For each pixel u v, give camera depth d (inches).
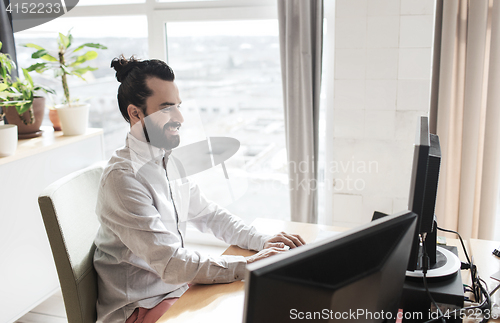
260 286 24.4
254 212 109.3
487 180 82.5
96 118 116.4
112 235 52.6
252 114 105.8
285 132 95.2
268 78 102.7
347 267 28.0
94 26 110.2
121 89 48.5
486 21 77.0
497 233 94.4
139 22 107.9
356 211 94.1
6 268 77.7
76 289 52.1
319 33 86.8
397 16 81.9
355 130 89.7
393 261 31.0
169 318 41.0
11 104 81.7
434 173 39.4
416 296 39.5
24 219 80.5
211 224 59.2
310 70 87.5
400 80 84.7
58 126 96.7
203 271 47.1
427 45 81.8
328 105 95.4
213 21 102.5
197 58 106.0
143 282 53.4
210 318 40.9
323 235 57.2
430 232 41.6
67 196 53.7
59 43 91.4
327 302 27.3
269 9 97.2
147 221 48.1
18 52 112.5
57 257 51.3
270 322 25.5
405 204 90.4
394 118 86.9
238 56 103.3
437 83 82.1
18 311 80.6
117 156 51.2
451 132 83.3
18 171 78.3
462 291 38.9
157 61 48.0
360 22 83.8
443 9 77.3
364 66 85.8
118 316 53.1
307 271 26.2
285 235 54.3
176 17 103.1
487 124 80.4
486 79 80.7
